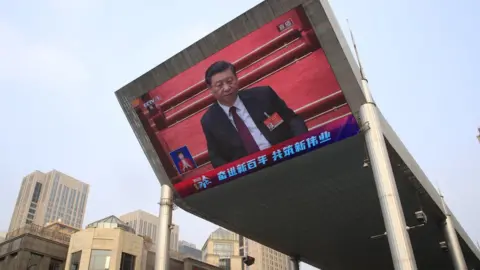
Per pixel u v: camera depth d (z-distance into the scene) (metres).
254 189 27.62
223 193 27.94
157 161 27.70
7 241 39.06
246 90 24.19
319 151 24.08
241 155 25.67
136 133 27.58
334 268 44.59
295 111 23.61
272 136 24.55
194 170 27.14
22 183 173.38
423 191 28.72
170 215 27.34
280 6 21.61
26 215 161.12
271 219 32.06
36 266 37.28
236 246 104.69
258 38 22.88
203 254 111.31
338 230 34.31
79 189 187.00
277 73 23.19
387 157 21.09
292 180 26.73
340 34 22.56
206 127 25.91
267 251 125.19
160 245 26.00
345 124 22.81
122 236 40.94
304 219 32.09
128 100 26.80
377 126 21.88
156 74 25.58
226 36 23.28
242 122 24.95
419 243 37.34
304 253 39.97
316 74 22.47
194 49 24.20
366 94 22.84
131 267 40.88
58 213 172.00
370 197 28.86
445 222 33.34
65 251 40.88
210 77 24.61
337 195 28.72
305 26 21.66
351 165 25.28
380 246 37.78
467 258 47.41
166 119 26.58
